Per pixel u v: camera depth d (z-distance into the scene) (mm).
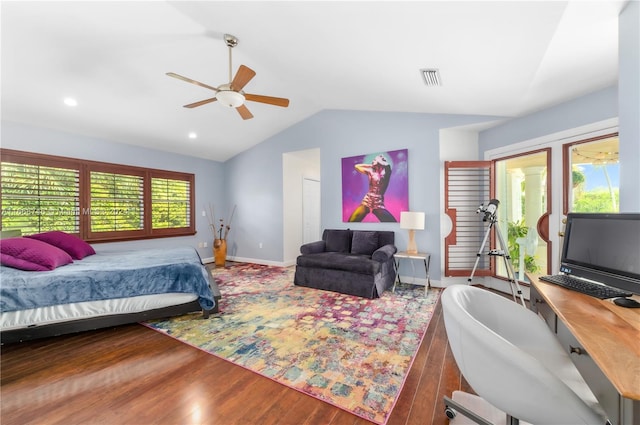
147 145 4969
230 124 4828
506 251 3074
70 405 1576
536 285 1572
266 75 3535
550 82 2490
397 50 2258
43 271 2455
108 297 2445
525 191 3482
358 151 4566
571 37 1849
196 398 1632
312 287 3918
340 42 2311
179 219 5508
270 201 5711
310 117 5059
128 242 4770
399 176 4199
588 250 1507
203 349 2211
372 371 1895
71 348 2246
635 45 1559
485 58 2160
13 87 3096
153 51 2873
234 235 6273
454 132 3979
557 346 1359
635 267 1246
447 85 2812
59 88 3227
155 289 2617
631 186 1611
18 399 1629
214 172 6184
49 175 3941
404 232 4188
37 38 2518
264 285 4102
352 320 2766
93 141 4383
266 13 2117
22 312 2197
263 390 1702
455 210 3814
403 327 2598
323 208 4938
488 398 1043
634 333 973
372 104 4035
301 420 1457
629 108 1617
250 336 2428
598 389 875
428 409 1534
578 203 2857
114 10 2283
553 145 3027
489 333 1015
